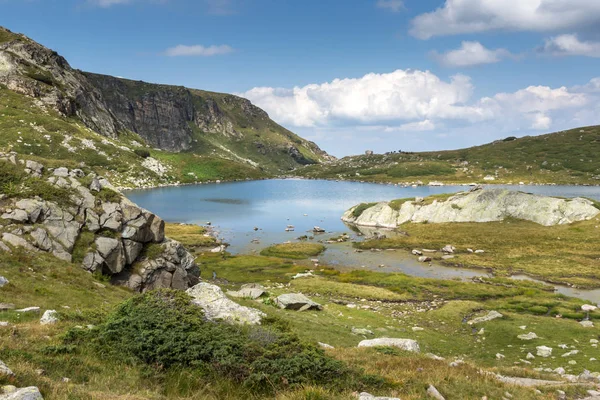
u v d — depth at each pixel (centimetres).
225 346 1498
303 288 6097
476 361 3162
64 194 4372
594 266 7575
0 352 1192
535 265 7844
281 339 1670
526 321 4384
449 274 7544
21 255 3416
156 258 4584
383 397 1256
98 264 4034
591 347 3403
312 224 13800
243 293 5119
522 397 1576
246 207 18012
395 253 9394
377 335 3662
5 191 4159
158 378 1312
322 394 1255
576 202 11206
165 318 1617
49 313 1795
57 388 997
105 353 1405
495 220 11844
